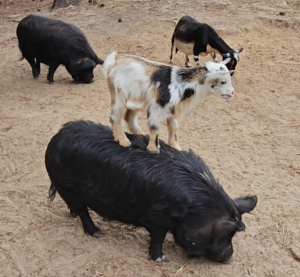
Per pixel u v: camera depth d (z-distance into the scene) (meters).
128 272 4.69
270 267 4.80
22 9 15.09
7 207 5.75
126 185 4.47
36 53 9.55
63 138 4.79
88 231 5.18
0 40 12.45
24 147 7.21
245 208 4.73
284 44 11.26
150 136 4.45
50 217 5.54
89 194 4.72
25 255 4.96
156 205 4.40
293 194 5.98
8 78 10.09
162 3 14.17
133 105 4.36
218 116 8.09
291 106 8.36
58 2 14.68
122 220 4.77
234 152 6.98
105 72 4.53
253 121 7.91
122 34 12.23
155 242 4.71
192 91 4.32
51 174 4.91
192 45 9.77
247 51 10.95
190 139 7.39
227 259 4.66
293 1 13.50
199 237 4.43
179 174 4.45
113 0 14.82
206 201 4.37
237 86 9.20
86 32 12.52
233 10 13.12
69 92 9.29
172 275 4.65
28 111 8.46
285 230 5.32
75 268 4.77
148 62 4.32
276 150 7.02
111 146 4.61
